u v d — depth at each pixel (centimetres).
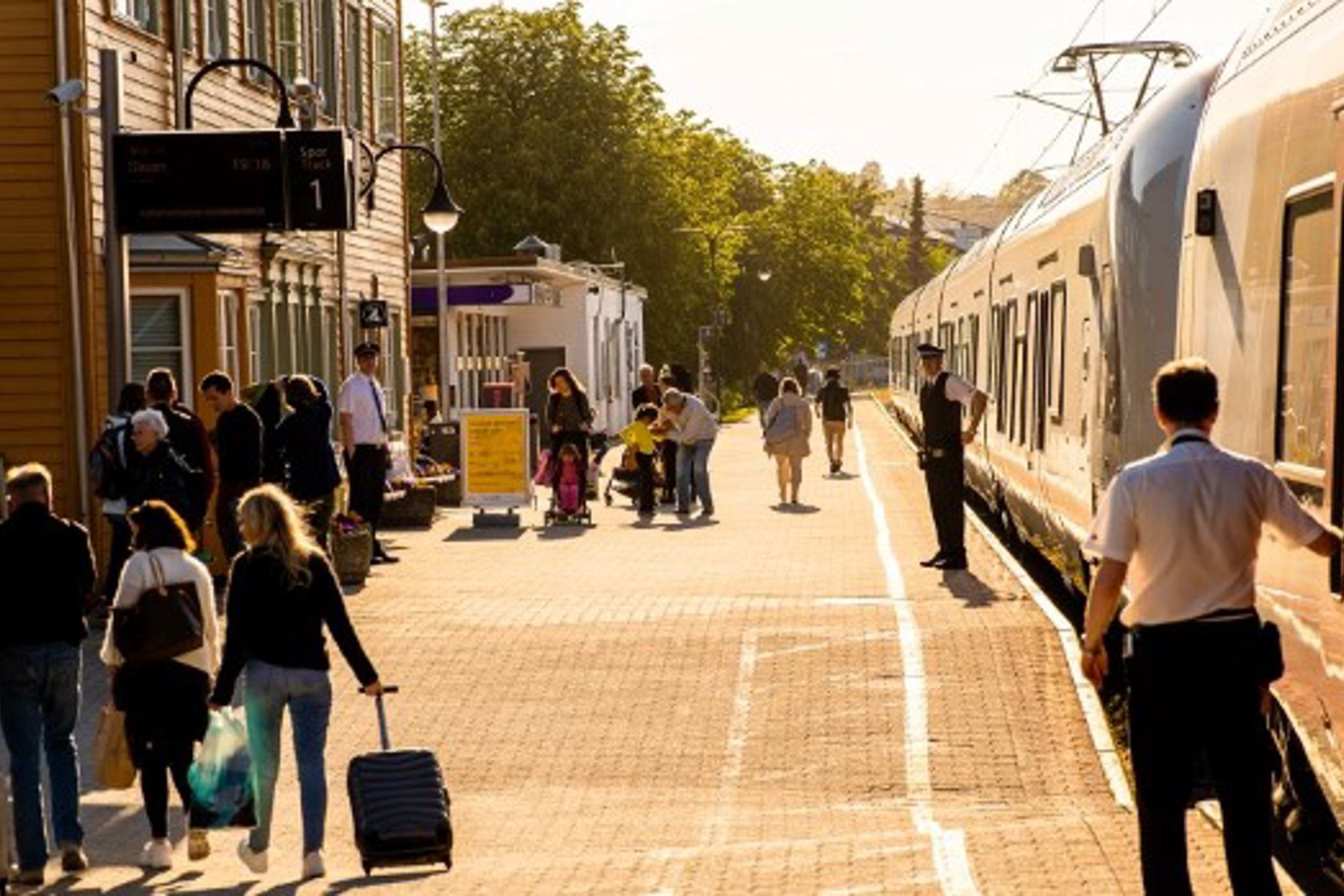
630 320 9881
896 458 6719
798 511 4488
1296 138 1265
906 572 3156
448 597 2983
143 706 1549
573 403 4253
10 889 1481
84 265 3031
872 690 2173
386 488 4025
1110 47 4144
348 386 3428
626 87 11131
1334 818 1360
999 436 3856
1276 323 1302
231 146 2814
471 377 7169
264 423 3158
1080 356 2578
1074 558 2706
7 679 1523
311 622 1501
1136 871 1323
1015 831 1500
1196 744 1099
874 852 1446
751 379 14975
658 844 1581
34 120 3002
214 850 1628
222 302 3403
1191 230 1584
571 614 2759
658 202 11100
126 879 1513
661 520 4334
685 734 2008
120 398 2583
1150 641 1077
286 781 1872
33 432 3027
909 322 8600
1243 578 1074
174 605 1546
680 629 2603
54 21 2983
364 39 5094
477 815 1717
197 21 3631
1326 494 1162
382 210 5266
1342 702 1128
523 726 2067
